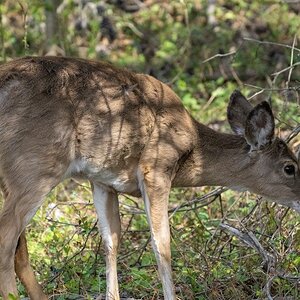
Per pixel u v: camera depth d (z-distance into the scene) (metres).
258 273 12.04
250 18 21.77
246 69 20.05
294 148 14.03
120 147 11.55
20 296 11.98
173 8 22.17
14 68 11.09
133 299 11.96
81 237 13.38
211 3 21.94
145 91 11.79
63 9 20.53
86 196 15.16
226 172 12.52
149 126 11.72
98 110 11.35
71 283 12.09
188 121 12.16
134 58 20.66
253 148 12.45
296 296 11.44
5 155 10.99
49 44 19.89
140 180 11.79
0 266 10.89
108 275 11.97
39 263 12.70
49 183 11.12
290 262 11.88
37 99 11.02
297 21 21.20
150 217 11.73
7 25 19.86
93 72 11.45
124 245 13.56
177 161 11.99
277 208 13.34
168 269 11.70
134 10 22.52
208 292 11.77
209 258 12.38
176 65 20.33
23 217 11.01
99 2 21.89
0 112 10.97
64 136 11.14
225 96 18.81
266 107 12.23
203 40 21.00
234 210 13.97
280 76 19.42
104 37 21.36
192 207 13.92
